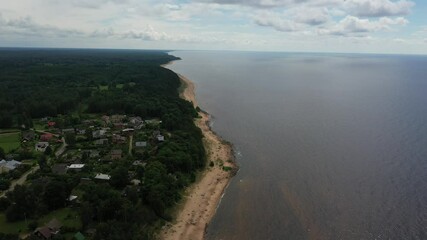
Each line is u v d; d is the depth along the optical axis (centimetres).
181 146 15500
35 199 10612
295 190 13212
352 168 14888
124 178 12281
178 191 12781
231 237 10662
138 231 9644
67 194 11038
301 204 12250
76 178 12256
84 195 11156
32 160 14750
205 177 14412
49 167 13650
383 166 15025
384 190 12975
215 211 12031
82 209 10081
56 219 10231
